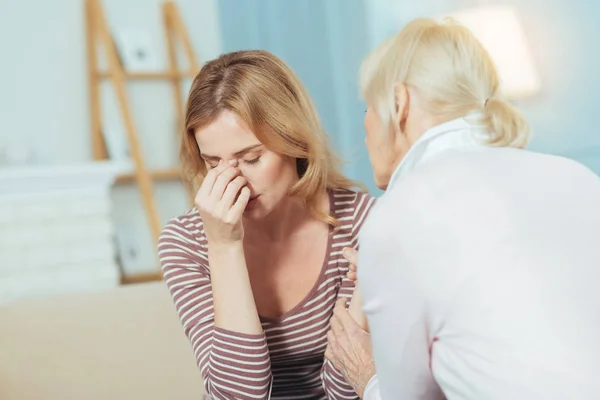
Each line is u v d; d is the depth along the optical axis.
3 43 4.24
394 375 1.08
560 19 3.28
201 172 1.43
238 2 4.55
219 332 1.33
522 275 0.97
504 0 3.47
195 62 4.52
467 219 1.00
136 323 1.90
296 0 4.22
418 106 1.13
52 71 4.34
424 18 1.17
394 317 1.03
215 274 1.35
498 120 1.10
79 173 3.91
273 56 1.39
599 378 0.92
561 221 1.02
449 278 0.99
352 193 1.53
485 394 0.96
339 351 1.32
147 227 4.48
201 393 1.76
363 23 3.97
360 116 4.01
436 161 1.08
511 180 1.05
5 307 1.93
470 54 1.13
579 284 0.97
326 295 1.47
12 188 3.80
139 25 4.57
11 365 1.74
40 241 3.89
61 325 1.86
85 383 1.74
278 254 1.47
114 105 4.44
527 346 0.94
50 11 4.35
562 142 3.30
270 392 1.41
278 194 1.37
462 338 0.98
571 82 3.27
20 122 4.26
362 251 1.05
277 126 1.33
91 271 3.99
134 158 4.22
